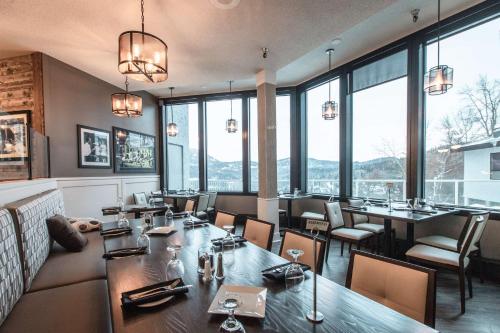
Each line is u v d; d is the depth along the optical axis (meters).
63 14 2.69
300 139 6.11
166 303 1.12
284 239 1.91
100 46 3.42
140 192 5.99
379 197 4.55
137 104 3.98
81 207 4.36
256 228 2.32
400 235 3.94
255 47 3.48
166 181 6.90
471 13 3.23
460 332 2.05
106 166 4.99
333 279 3.06
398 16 3.45
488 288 2.79
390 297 1.25
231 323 0.92
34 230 2.09
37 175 3.31
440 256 2.56
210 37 3.19
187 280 1.35
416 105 3.85
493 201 3.26
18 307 1.56
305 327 0.93
